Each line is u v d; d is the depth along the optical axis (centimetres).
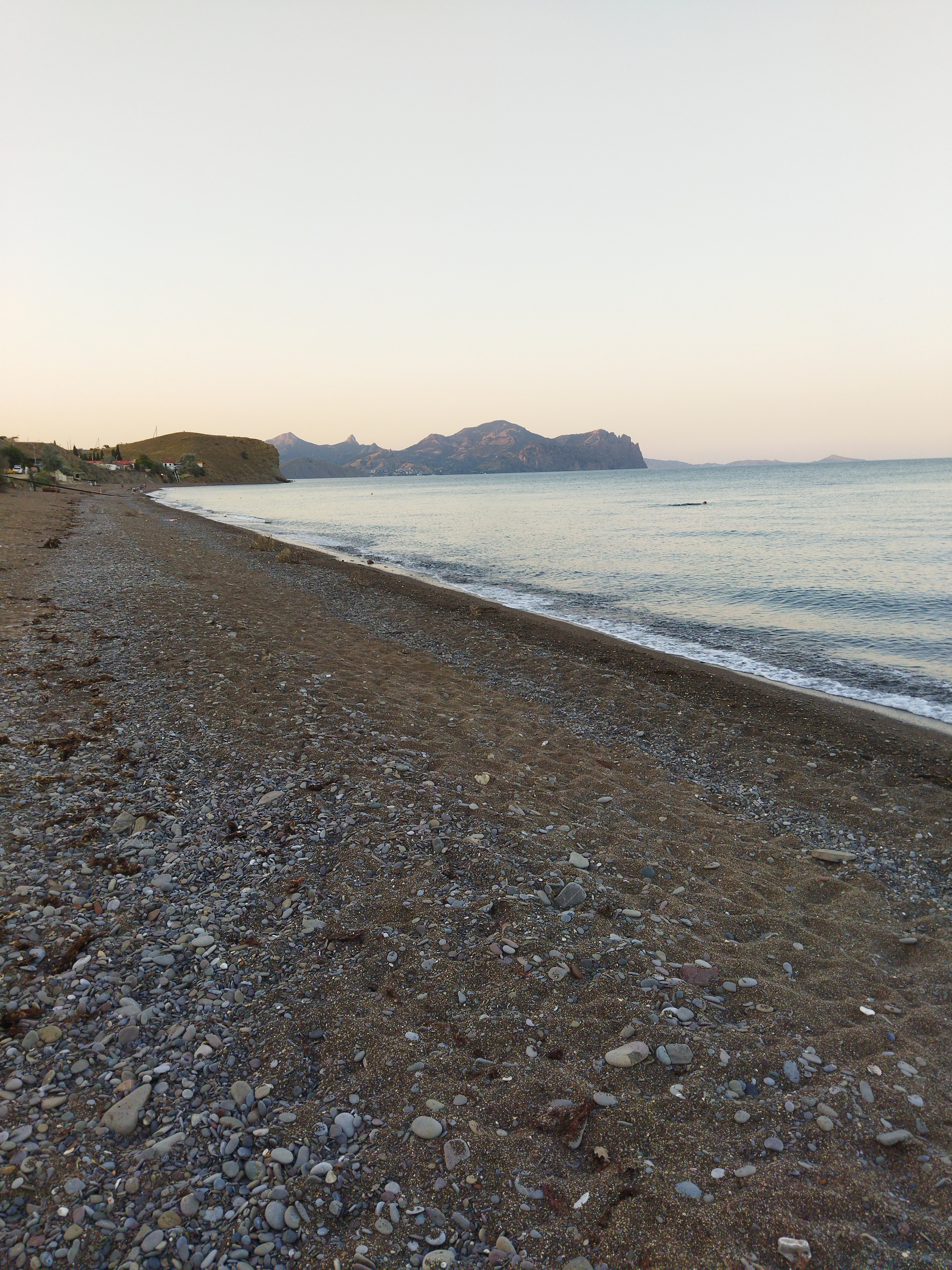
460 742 1002
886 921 634
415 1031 445
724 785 963
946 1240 314
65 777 757
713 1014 476
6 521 3791
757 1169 351
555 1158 358
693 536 4834
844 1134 375
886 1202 332
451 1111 383
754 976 521
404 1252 307
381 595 2389
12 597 1744
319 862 636
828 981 529
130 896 566
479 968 510
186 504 9294
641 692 1366
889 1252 308
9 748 819
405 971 503
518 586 2930
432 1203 331
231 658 1322
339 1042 430
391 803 759
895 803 917
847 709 1343
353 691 1190
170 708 1011
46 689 1053
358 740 948
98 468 14225
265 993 473
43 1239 299
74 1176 329
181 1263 295
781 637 1977
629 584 2939
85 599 1789
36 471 8900
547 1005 475
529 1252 308
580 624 2167
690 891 654
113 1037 422
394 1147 359
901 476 17338
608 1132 374
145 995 461
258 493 16950
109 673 1158
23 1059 400
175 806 718
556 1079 410
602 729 1155
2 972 465
